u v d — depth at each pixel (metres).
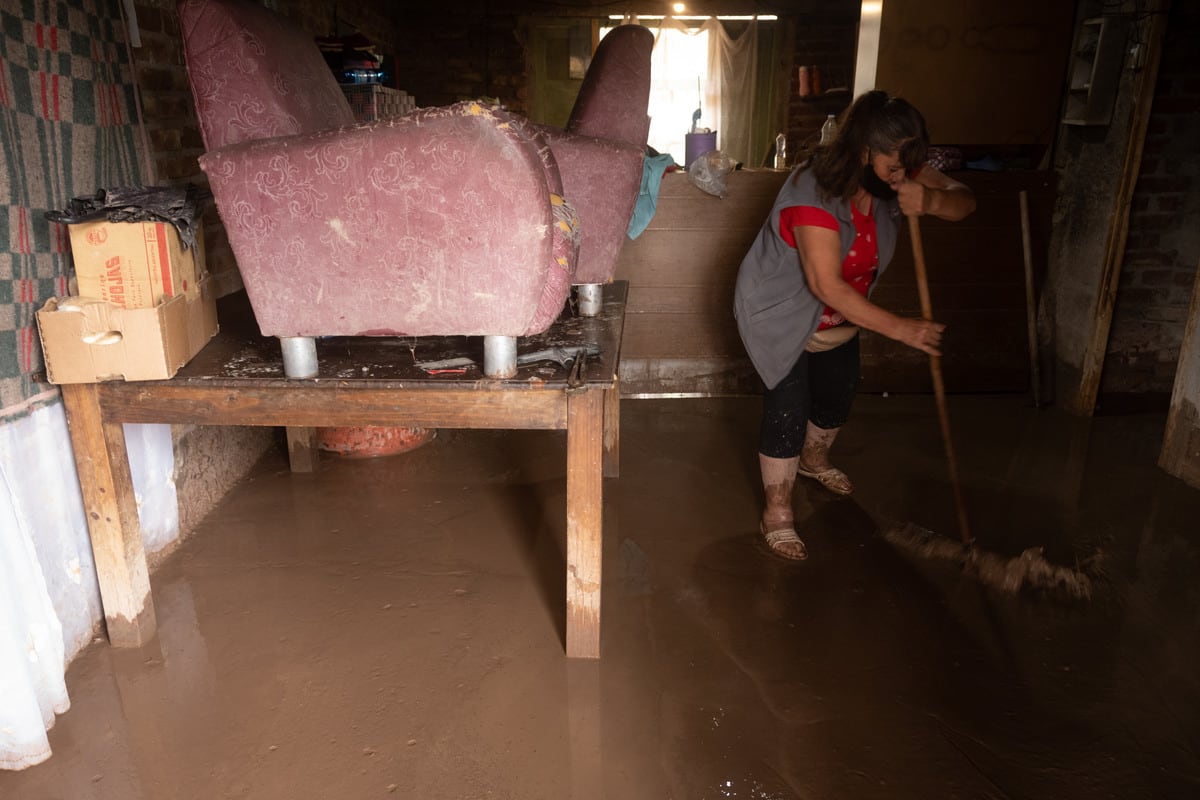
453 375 1.88
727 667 2.04
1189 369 3.04
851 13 7.11
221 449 2.90
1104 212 3.61
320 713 1.87
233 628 2.17
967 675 2.01
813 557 2.55
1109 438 3.51
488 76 7.10
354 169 1.63
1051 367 4.01
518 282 1.73
